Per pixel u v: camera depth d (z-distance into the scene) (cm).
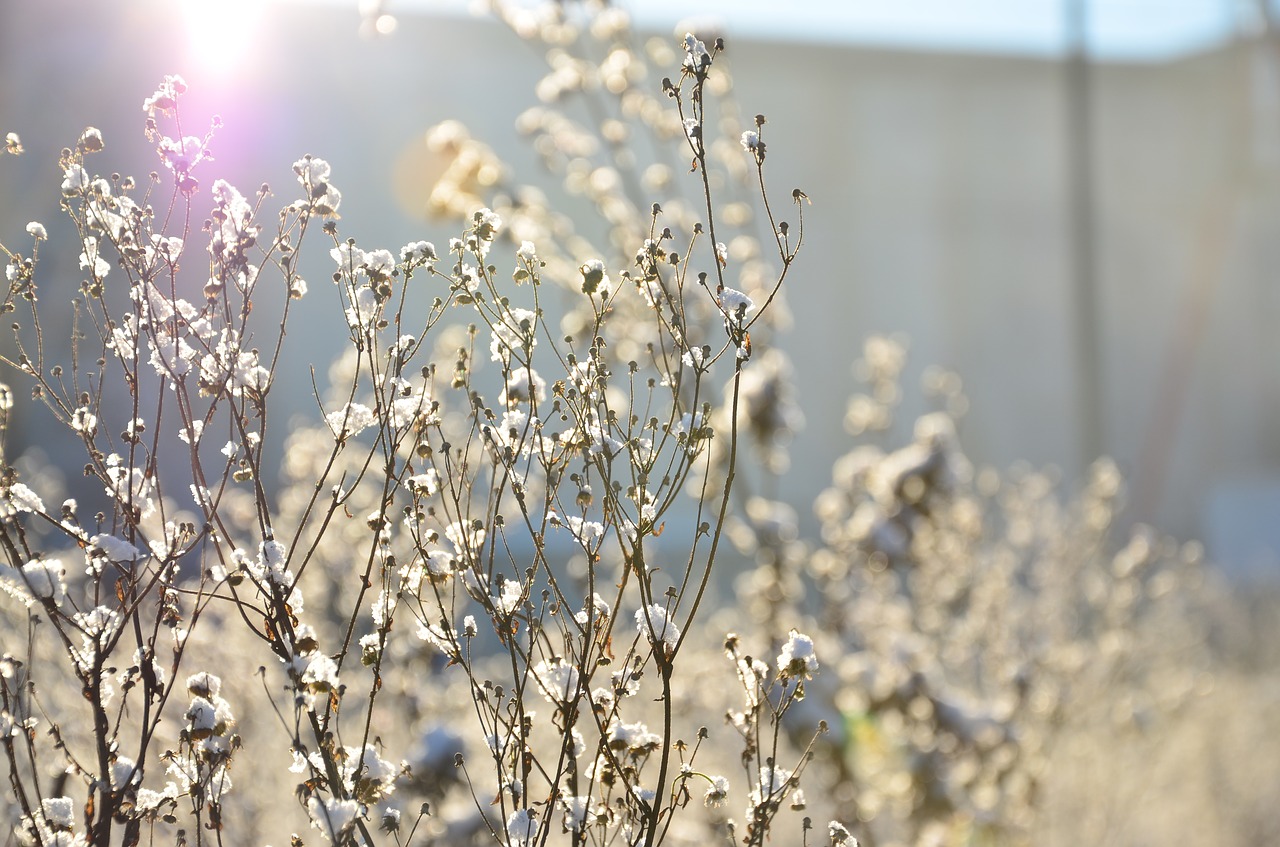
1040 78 2192
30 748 204
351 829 198
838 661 461
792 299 2030
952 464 487
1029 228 2197
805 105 2069
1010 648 538
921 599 548
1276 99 2161
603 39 496
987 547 634
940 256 2142
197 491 207
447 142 435
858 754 461
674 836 364
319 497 395
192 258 753
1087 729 582
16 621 288
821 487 1958
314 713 205
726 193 485
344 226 1509
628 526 216
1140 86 2298
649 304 227
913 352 2092
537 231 424
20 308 716
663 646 217
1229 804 631
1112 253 2267
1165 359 2258
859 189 2094
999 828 480
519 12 470
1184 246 2295
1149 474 2114
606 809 218
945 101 2150
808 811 486
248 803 314
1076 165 1653
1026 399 2159
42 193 912
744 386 454
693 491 465
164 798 210
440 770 338
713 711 446
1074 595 586
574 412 218
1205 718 682
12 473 204
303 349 1303
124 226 207
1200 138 2281
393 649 350
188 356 210
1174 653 710
